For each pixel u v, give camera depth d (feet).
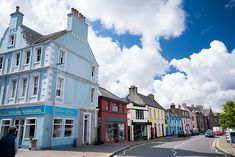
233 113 61.72
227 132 86.33
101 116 88.28
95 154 48.42
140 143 90.89
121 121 104.47
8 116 65.00
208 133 143.02
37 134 57.52
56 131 62.49
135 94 140.67
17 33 73.15
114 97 103.71
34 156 43.57
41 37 78.84
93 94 85.25
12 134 22.39
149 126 135.85
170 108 220.23
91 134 79.41
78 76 75.00
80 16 81.76
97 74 89.20
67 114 67.00
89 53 85.35
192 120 260.21
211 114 319.88
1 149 21.18
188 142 93.71
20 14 75.72
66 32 73.20
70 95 70.13
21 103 63.00
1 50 75.10
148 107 139.23
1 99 68.64
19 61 69.46
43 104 59.21
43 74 63.00
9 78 69.62
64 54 70.08
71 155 45.62
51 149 58.03
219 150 60.34
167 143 89.56
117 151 56.24
